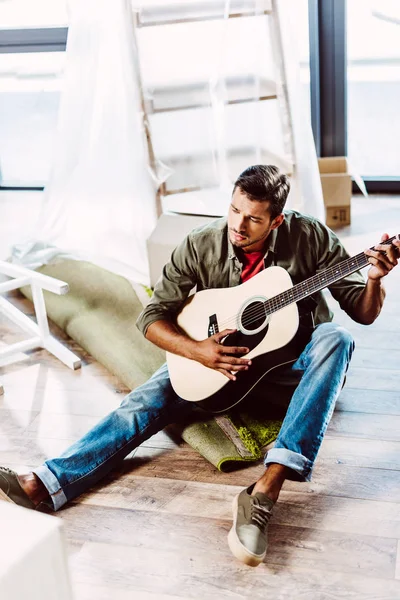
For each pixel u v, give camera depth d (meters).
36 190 4.11
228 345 1.82
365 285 1.81
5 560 0.87
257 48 2.92
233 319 1.85
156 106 2.96
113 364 2.37
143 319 1.91
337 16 3.42
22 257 3.19
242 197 1.72
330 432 2.02
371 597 1.50
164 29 2.88
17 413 2.21
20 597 0.89
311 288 1.73
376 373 2.28
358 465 1.88
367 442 1.97
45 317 2.54
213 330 1.87
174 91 2.96
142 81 2.92
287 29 2.93
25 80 4.52
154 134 3.00
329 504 1.76
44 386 2.35
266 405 2.08
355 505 1.75
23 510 0.96
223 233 1.88
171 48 2.91
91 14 2.89
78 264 3.06
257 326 1.82
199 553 1.64
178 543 1.68
